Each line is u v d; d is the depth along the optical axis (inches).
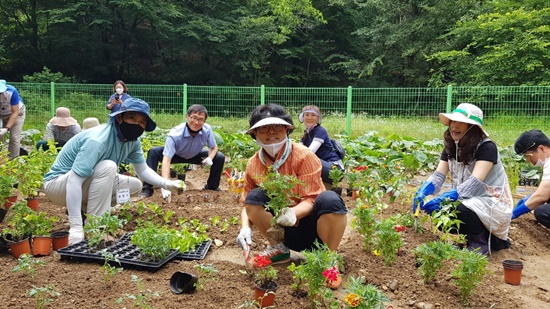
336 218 135.4
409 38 1054.4
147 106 173.8
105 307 116.0
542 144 188.7
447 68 964.0
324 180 248.2
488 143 169.2
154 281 131.8
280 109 140.2
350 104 602.9
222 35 1060.5
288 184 129.1
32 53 1120.2
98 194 171.0
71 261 146.4
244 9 1131.9
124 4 971.3
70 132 325.7
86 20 1126.4
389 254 148.9
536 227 207.9
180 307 116.8
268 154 143.7
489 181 172.1
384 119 650.2
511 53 791.1
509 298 132.0
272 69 1229.1
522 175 329.4
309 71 1272.1
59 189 173.0
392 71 1133.1
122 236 165.9
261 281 121.8
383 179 245.4
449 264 151.6
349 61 1147.9
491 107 641.0
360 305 101.3
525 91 586.2
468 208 167.3
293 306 118.3
